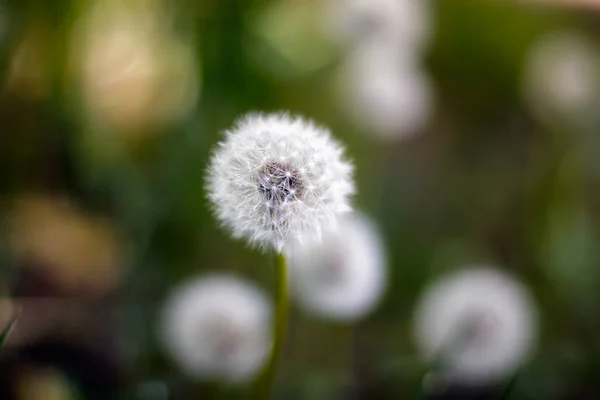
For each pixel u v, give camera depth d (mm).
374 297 470
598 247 568
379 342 526
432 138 604
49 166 539
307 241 402
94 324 498
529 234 582
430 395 498
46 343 487
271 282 532
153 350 495
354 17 571
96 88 560
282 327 427
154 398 477
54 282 508
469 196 591
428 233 575
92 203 537
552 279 561
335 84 580
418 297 546
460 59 627
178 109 563
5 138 535
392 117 572
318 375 513
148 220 531
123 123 561
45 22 542
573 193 595
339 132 581
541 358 521
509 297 495
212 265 530
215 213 400
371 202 571
